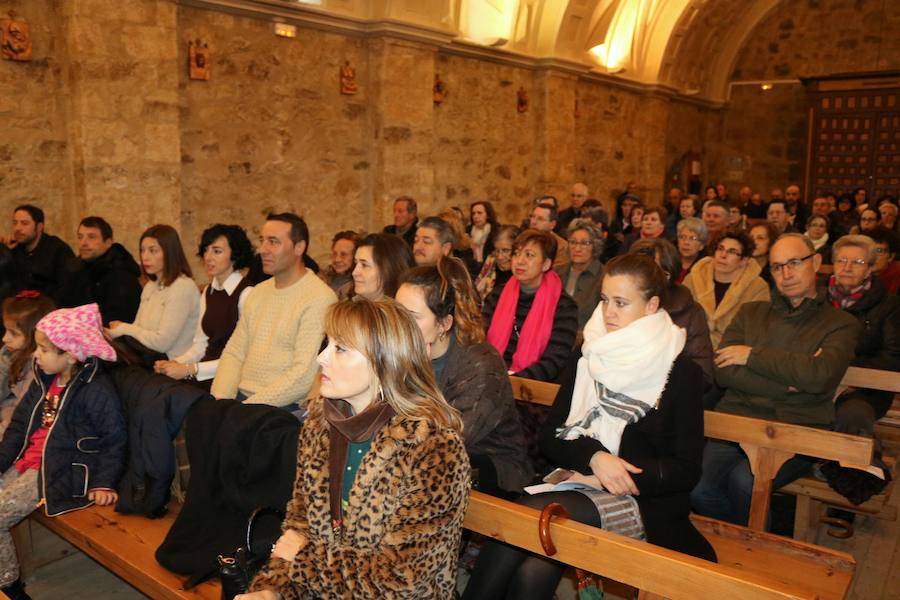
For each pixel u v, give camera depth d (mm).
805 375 2824
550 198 6117
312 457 1717
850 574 2225
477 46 9414
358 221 8305
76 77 5477
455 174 9625
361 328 1623
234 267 3854
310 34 7496
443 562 1584
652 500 2180
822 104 13797
